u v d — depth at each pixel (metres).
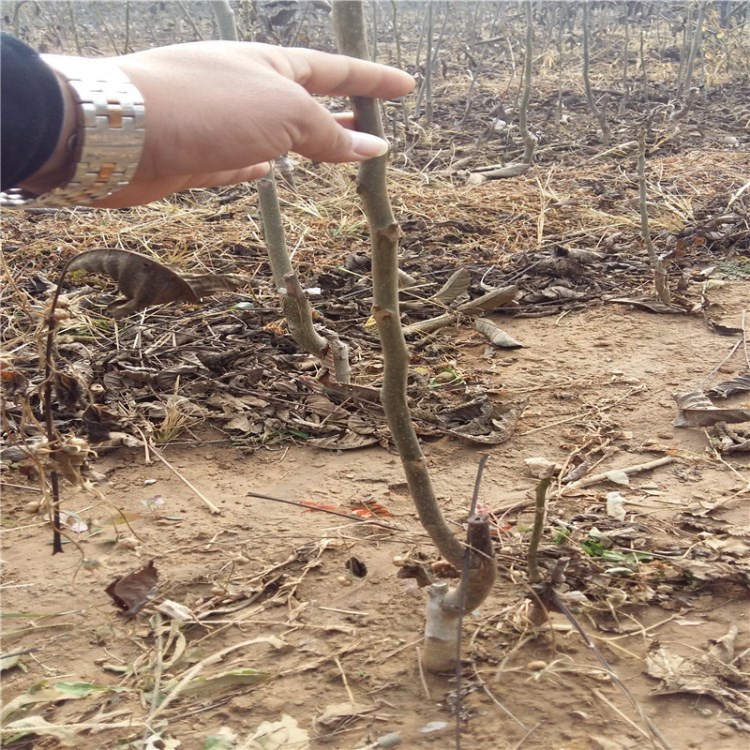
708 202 4.56
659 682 1.47
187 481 2.20
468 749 1.34
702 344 2.98
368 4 9.90
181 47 0.97
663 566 1.77
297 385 2.68
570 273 3.63
